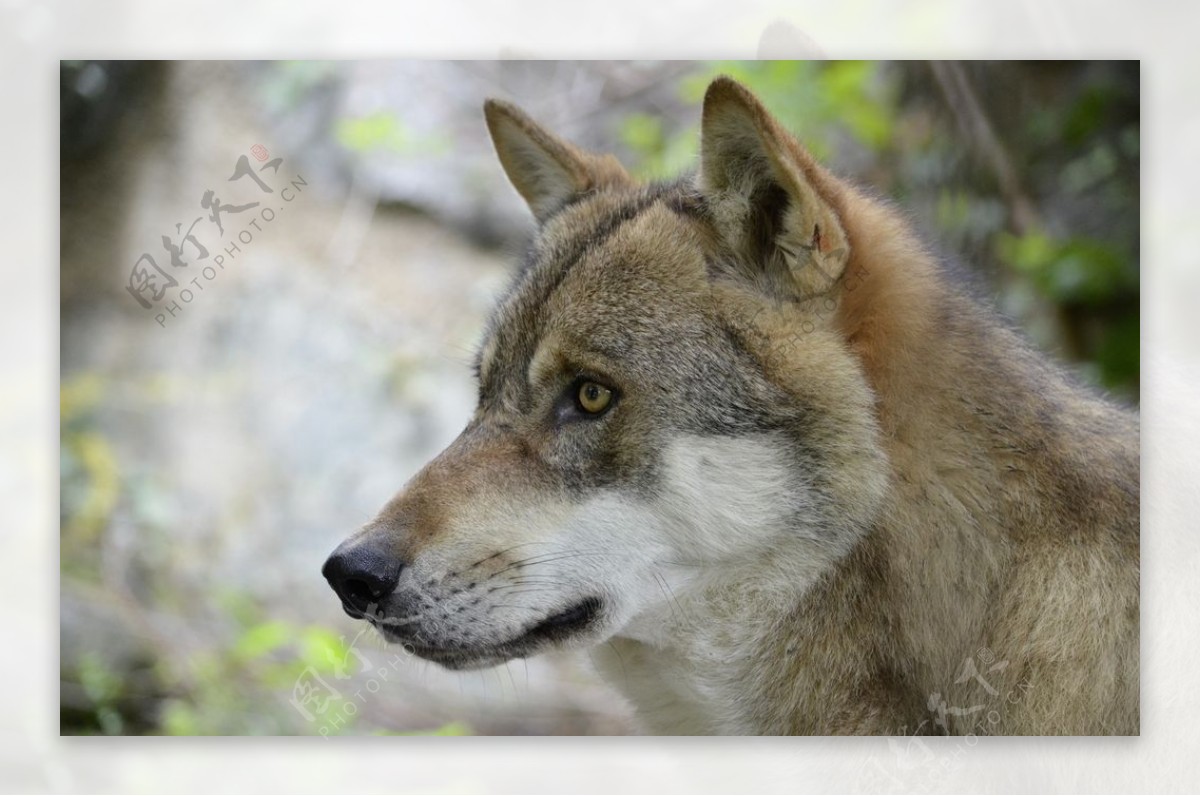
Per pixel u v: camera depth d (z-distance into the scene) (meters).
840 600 6.38
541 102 15.72
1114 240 12.69
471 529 6.54
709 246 6.52
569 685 11.62
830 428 6.25
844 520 6.29
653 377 6.43
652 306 6.52
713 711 6.78
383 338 14.98
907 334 6.37
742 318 6.36
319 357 14.66
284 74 15.59
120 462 13.52
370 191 15.75
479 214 15.92
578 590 6.52
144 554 12.84
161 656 11.54
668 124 15.23
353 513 13.81
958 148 12.79
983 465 6.32
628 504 6.48
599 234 6.98
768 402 6.29
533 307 6.88
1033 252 12.76
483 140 16.09
